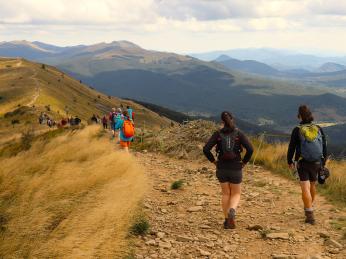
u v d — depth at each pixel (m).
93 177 7.80
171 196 9.87
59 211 6.58
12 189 7.36
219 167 8.01
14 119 94.44
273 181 11.52
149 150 16.00
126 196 7.23
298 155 8.38
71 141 12.77
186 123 17.89
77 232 6.00
